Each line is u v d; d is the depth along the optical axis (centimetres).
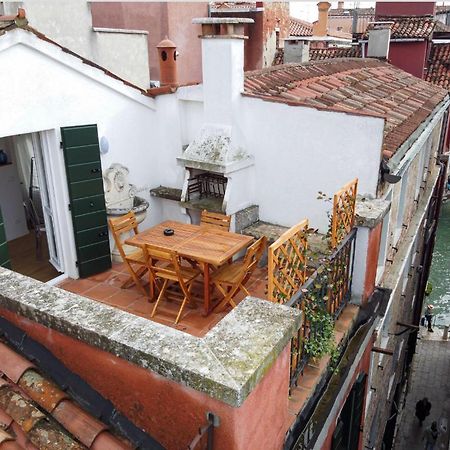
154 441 268
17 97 537
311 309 399
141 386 260
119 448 257
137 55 925
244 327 261
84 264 660
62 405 277
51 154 608
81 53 827
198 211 740
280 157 665
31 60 543
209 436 237
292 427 342
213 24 634
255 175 698
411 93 995
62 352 296
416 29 1432
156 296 609
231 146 662
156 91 723
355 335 491
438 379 1575
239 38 629
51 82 572
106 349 261
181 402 246
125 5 1369
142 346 247
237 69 648
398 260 855
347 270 490
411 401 1463
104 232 671
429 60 1636
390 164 604
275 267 354
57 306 292
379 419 912
